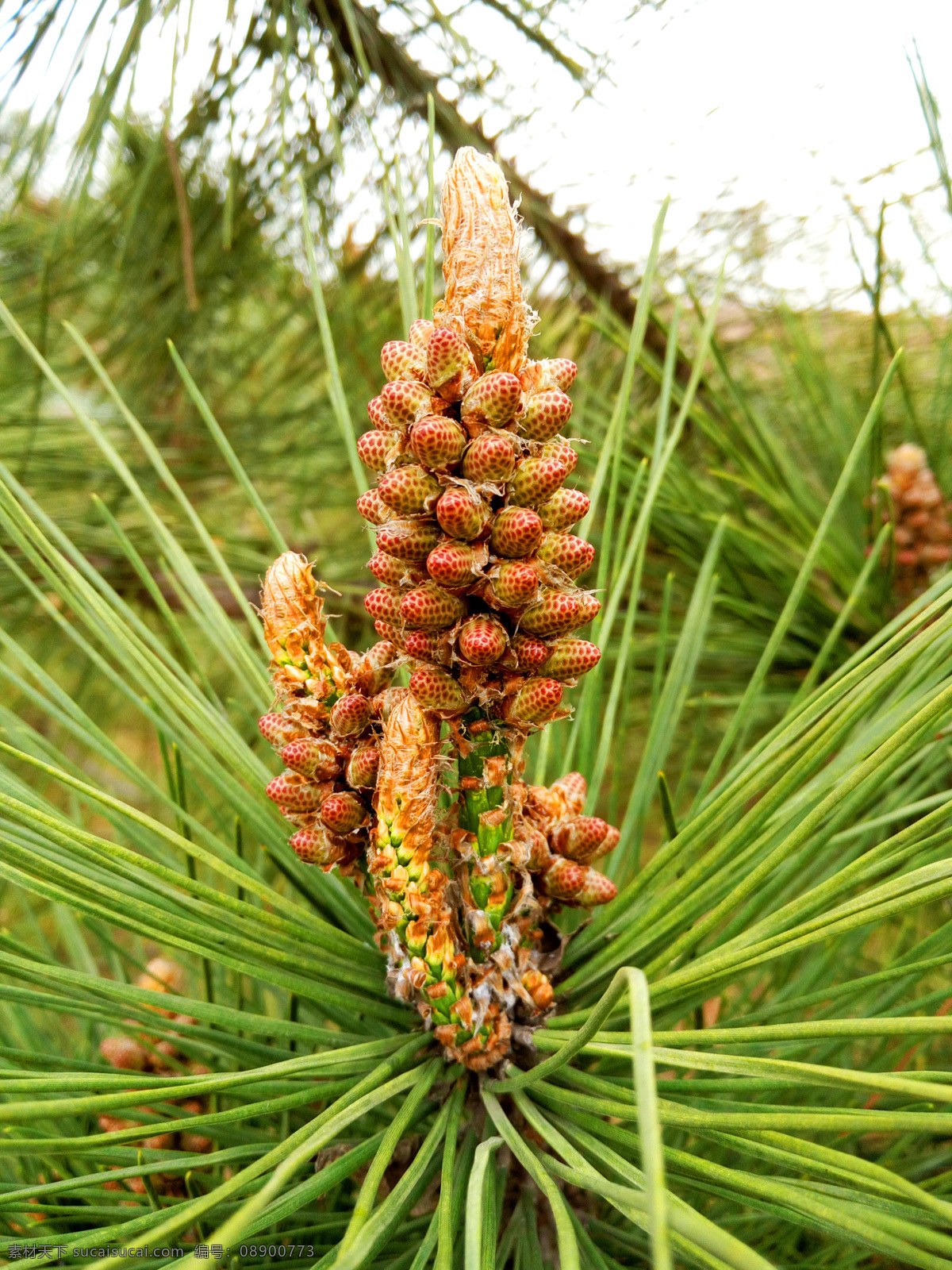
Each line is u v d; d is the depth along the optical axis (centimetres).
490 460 12
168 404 36
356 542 35
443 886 14
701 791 17
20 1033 21
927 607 14
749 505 31
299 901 25
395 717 13
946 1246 8
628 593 29
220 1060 19
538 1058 15
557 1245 15
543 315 32
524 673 13
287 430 36
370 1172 11
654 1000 12
